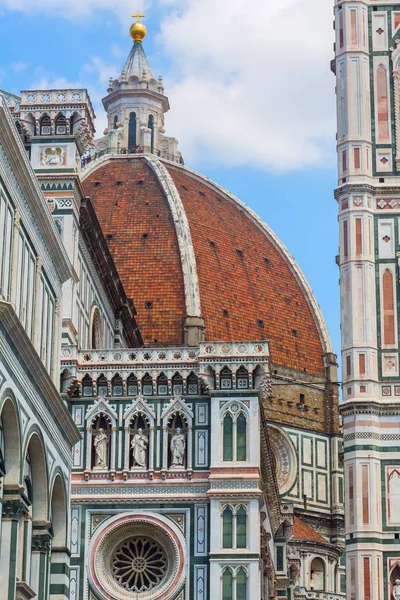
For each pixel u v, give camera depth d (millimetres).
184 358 128625
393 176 130375
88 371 129000
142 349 129250
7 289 78875
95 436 127938
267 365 127125
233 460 125188
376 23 134875
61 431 92312
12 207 80125
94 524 125438
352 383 124562
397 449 122688
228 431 126062
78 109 132000
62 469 93000
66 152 131875
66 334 128625
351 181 129875
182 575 123312
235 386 127062
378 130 131750
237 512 123812
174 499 125250
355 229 128875
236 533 123000
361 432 122875
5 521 78188
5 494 78562
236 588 121750
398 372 125000
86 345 140875
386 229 129125
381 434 123312
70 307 129250
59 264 94625
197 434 126875
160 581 124250
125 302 163750
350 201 129500
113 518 125250
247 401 126812
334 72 136375
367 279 127438
